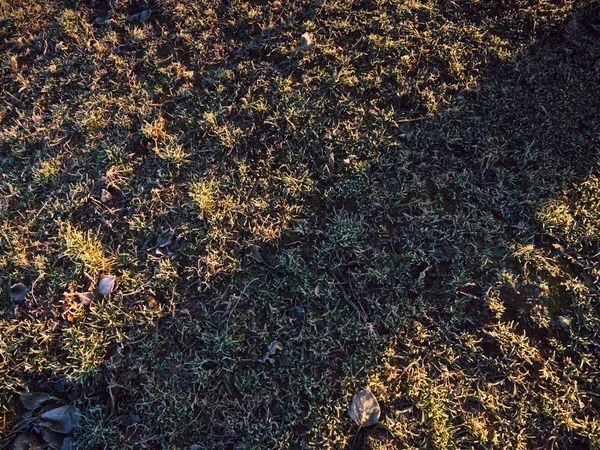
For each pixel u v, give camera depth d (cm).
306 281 72
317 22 94
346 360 67
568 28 88
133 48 98
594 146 78
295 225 77
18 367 70
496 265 71
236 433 65
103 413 67
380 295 71
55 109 93
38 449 65
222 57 94
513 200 75
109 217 81
